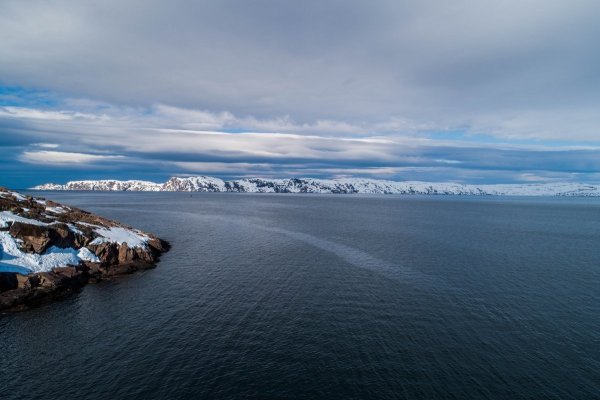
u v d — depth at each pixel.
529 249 82.31
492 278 56.34
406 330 37.50
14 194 73.44
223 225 122.62
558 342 35.25
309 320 39.91
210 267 63.06
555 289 51.09
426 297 47.28
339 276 56.97
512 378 29.25
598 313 42.47
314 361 31.45
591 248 84.94
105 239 64.94
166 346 34.09
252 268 62.19
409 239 93.25
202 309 43.19
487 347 34.12
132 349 33.59
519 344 34.75
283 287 51.38
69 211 77.88
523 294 48.84
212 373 29.69
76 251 59.47
